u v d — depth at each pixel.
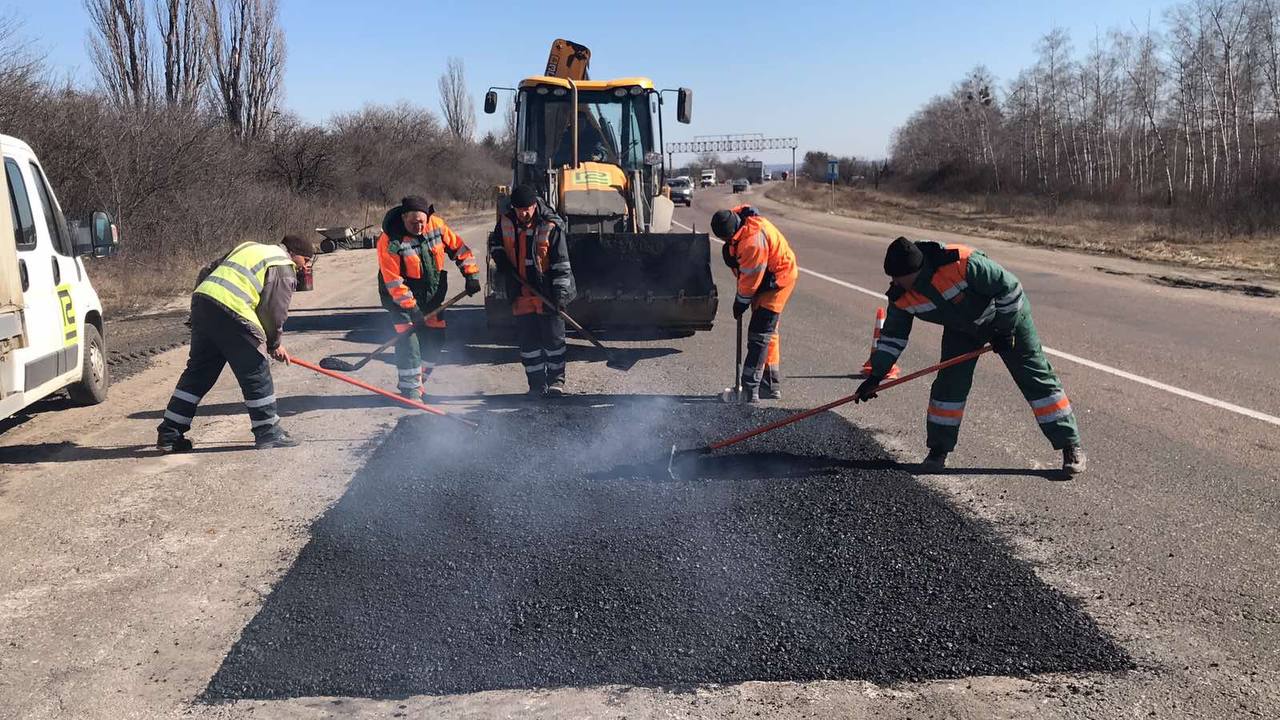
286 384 7.79
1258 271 15.76
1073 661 3.29
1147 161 42.03
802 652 3.36
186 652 3.47
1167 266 16.91
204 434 6.31
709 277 8.96
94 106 17.67
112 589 3.99
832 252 20.66
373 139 44.72
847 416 6.53
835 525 4.45
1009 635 3.46
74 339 6.60
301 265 6.32
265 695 3.16
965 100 61.44
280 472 5.46
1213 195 29.89
